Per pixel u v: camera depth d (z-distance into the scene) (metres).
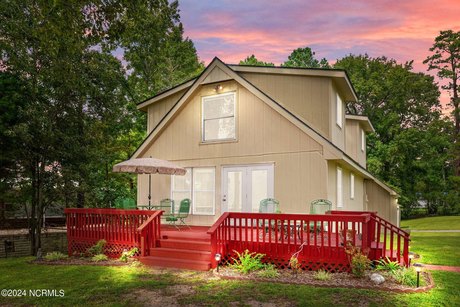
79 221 12.34
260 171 13.09
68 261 10.95
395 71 34.81
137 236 10.85
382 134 34.66
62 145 14.90
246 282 7.78
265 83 14.62
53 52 10.42
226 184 13.80
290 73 14.06
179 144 15.09
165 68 29.59
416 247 13.46
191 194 14.59
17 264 10.99
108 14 10.06
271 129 12.98
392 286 7.19
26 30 13.63
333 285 7.34
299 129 12.44
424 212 39.31
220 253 9.32
